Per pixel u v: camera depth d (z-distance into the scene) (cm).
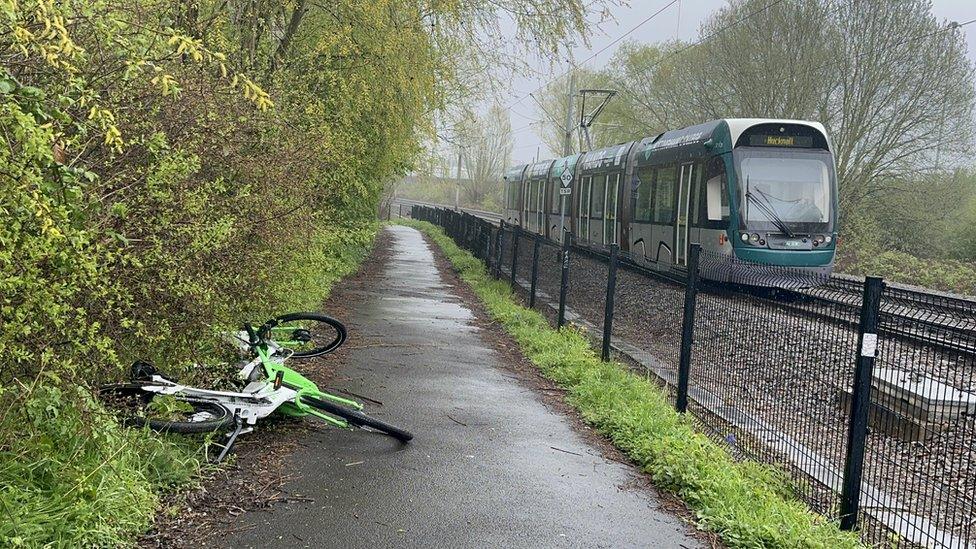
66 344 479
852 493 529
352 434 670
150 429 540
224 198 696
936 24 3291
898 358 564
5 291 403
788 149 1820
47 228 370
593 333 1166
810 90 3388
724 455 647
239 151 725
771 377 673
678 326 862
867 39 3316
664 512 549
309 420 690
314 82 1256
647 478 617
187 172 555
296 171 858
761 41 3497
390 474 583
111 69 502
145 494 460
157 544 441
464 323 1352
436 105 1520
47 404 438
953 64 3288
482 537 486
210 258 663
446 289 1877
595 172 2692
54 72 468
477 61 1453
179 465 520
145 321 586
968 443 541
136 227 550
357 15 1223
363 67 1312
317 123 1049
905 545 505
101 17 448
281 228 803
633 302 1006
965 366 510
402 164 2177
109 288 502
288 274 925
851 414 530
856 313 591
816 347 628
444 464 614
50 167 391
